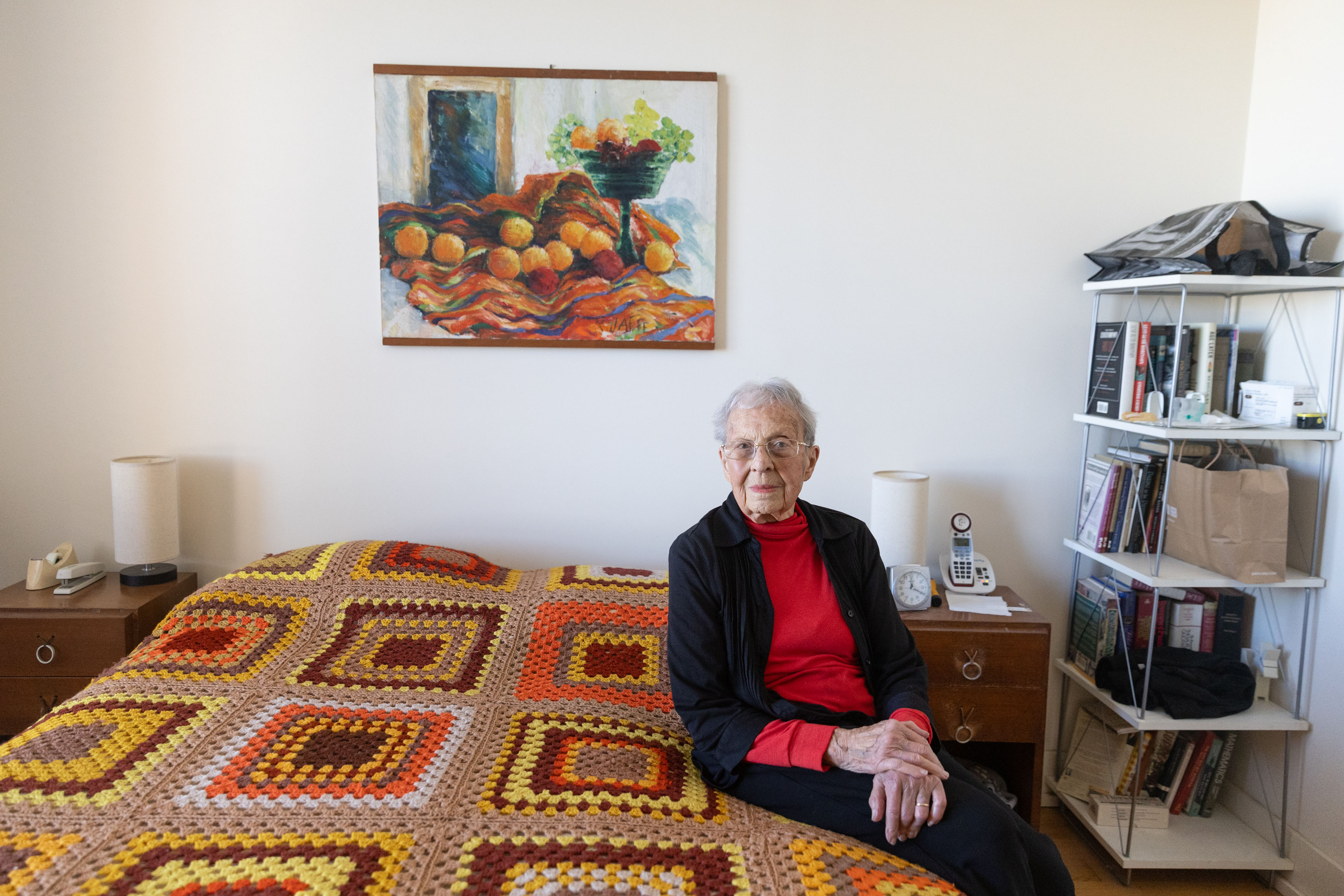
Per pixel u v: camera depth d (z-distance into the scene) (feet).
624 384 7.30
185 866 3.69
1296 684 6.46
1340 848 6.02
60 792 4.20
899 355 7.35
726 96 7.05
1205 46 7.11
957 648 6.28
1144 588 7.09
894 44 7.05
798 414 5.08
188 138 6.94
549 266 7.11
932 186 7.20
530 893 3.60
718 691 4.84
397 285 7.08
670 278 7.14
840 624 5.09
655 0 6.93
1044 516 7.55
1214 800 7.06
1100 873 6.64
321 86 6.93
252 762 4.54
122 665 5.61
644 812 4.25
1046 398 7.43
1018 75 7.11
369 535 7.41
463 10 6.89
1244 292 7.02
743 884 3.73
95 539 7.33
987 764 7.31
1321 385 6.30
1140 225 7.28
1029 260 7.29
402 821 4.08
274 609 6.15
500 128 6.95
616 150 7.01
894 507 6.79
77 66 6.84
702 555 5.00
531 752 4.76
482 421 7.31
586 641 6.05
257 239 7.07
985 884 3.99
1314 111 6.42
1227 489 6.15
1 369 7.11
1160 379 6.71
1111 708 6.72
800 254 7.23
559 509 7.43
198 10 6.82
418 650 5.87
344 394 7.25
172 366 7.17
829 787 4.35
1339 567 6.09
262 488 7.32
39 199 6.97
